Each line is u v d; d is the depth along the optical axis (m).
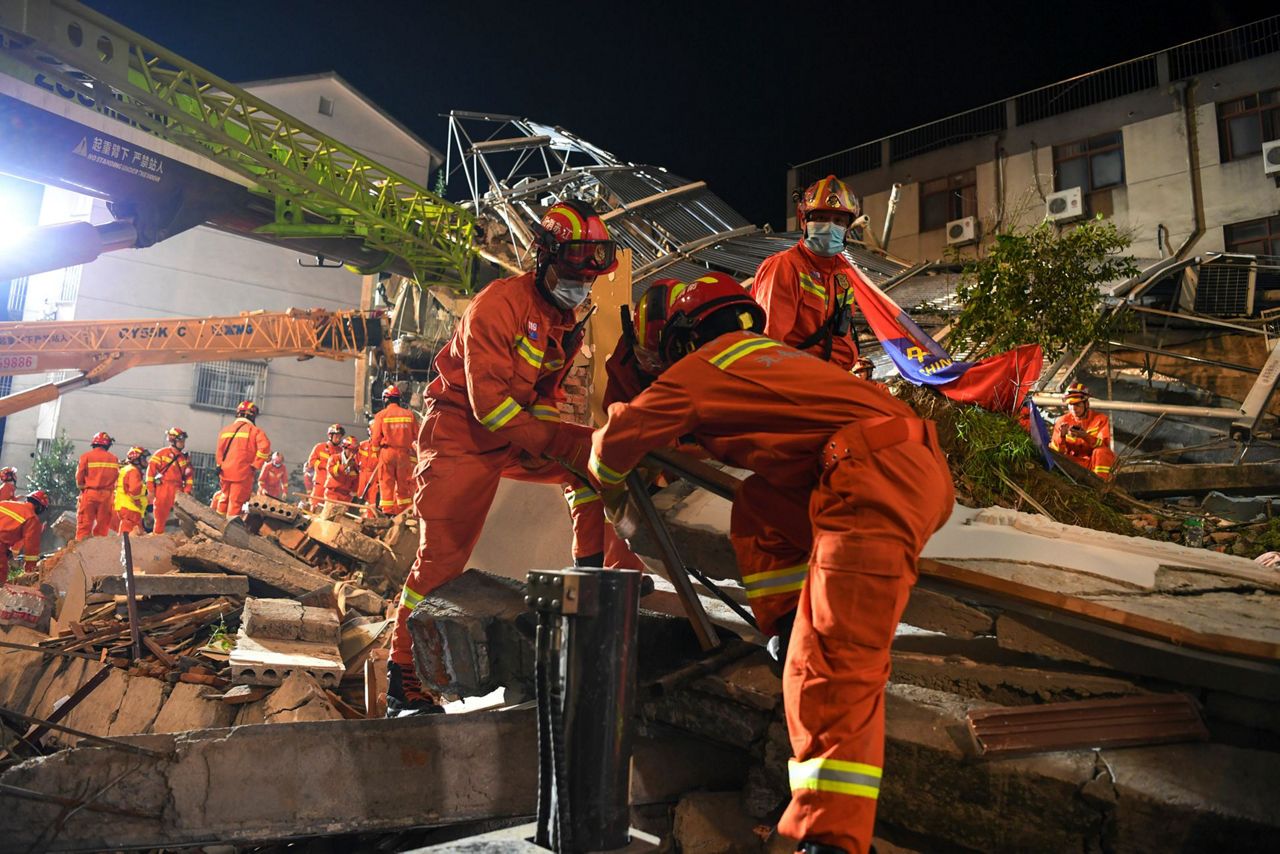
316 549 10.27
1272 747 2.43
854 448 2.29
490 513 5.37
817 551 2.25
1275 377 12.84
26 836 2.73
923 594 2.93
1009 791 2.35
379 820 2.93
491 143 19.58
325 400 30.20
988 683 2.79
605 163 20.83
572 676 2.29
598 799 2.26
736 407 2.49
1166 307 19.41
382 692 6.09
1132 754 2.35
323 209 15.16
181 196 13.20
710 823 2.77
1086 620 2.65
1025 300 9.12
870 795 2.04
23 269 12.16
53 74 11.48
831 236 4.00
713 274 2.95
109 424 26.50
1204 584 3.00
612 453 2.61
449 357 3.84
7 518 12.34
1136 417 16.17
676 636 3.16
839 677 2.09
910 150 25.81
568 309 3.79
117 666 6.66
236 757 2.87
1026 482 4.61
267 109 13.98
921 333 5.88
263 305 29.25
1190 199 21.02
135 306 27.23
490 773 3.06
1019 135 23.58
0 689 6.67
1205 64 21.89
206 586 8.04
